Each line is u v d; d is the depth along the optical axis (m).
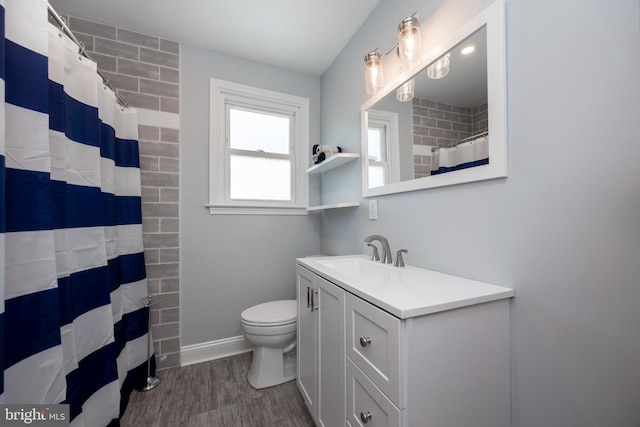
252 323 1.61
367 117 1.68
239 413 1.43
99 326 1.22
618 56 0.64
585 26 0.70
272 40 1.94
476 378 0.80
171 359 1.89
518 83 0.86
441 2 1.15
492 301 0.83
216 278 2.05
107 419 1.22
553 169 0.77
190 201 1.98
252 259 2.18
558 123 0.76
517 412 0.86
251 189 2.24
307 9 1.65
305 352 1.40
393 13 1.47
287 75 2.32
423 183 1.22
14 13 0.82
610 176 0.66
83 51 1.22
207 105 2.05
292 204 2.36
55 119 1.01
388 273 1.14
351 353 0.92
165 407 1.48
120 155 1.62
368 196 1.67
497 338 0.84
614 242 0.65
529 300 0.83
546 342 0.79
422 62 1.23
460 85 1.04
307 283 1.38
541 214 0.80
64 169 1.05
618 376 0.65
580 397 0.72
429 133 1.19
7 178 0.80
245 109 2.24
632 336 0.63
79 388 1.06
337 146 2.09
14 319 0.81
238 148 2.19
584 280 0.71
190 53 2.00
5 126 0.77
